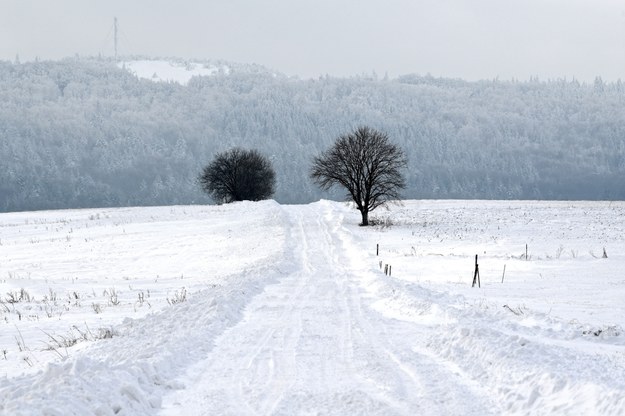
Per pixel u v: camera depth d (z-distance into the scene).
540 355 22.14
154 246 101.50
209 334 29.02
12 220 156.00
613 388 17.23
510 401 18.03
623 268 60.72
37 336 35.00
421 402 18.36
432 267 68.06
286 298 43.97
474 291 48.59
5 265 87.75
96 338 31.64
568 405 16.81
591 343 27.42
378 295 44.97
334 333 30.12
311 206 177.88
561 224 122.56
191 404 18.58
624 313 37.00
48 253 98.25
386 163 134.00
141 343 26.97
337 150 134.88
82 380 18.27
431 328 31.36
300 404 18.25
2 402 16.66
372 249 89.50
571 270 60.66
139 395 18.20
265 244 95.31
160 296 53.16
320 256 81.88
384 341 28.00
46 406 15.62
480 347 23.72
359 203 131.75
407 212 163.75
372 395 19.19
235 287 46.47
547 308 38.97
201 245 100.19
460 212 160.62
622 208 169.12
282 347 26.75
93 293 56.53
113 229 124.94
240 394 19.53
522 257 75.62
